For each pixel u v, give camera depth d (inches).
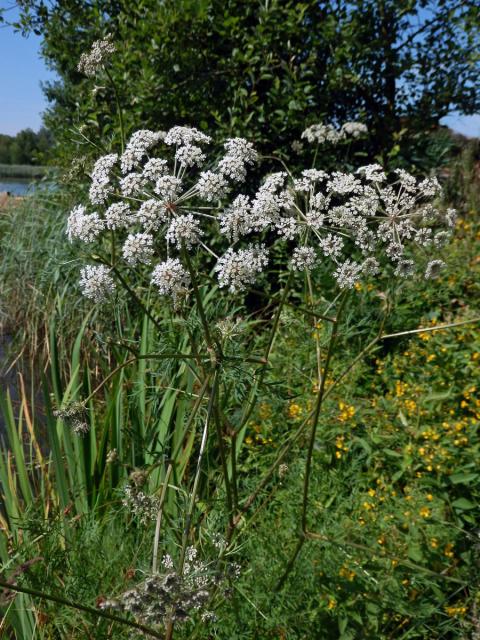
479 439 139.2
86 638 101.9
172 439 139.7
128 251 89.5
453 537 115.6
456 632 105.0
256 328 212.1
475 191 313.7
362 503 123.5
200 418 116.5
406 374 171.6
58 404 137.0
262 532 114.7
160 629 91.4
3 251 331.9
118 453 135.8
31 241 306.5
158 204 89.0
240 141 93.9
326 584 103.4
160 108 240.2
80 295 261.1
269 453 147.6
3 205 369.4
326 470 137.2
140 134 94.6
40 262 291.1
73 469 136.4
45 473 156.4
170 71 242.5
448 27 252.7
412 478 134.0
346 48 235.9
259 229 93.7
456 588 111.5
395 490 135.6
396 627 108.7
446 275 213.5
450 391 148.9
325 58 254.4
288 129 245.0
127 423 148.6
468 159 320.8
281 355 173.9
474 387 154.6
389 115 260.5
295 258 93.3
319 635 100.3
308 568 104.3
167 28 232.5
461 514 124.3
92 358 237.9
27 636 105.0
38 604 104.6
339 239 94.3
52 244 283.3
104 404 185.8
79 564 107.3
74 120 289.0
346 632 99.0
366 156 265.3
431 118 260.5
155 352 110.3
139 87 234.1
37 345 282.7
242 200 92.2
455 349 177.0
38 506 132.8
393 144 259.8
